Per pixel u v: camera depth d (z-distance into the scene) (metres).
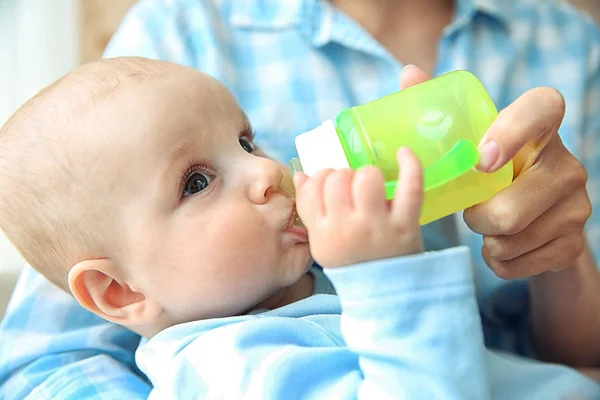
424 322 0.58
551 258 0.73
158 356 0.76
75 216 0.79
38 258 0.85
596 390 0.80
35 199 0.80
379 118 0.63
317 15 1.14
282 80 1.11
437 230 1.02
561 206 0.70
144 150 0.76
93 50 1.60
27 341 0.90
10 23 1.67
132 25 1.17
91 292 0.80
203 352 0.72
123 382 0.83
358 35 1.10
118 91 0.79
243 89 1.11
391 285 0.58
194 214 0.77
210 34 1.12
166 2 1.19
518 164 0.68
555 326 0.95
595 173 1.15
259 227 0.76
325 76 1.11
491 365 0.78
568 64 1.17
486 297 1.05
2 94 1.65
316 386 0.69
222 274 0.76
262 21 1.15
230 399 0.67
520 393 0.76
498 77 1.14
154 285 0.78
